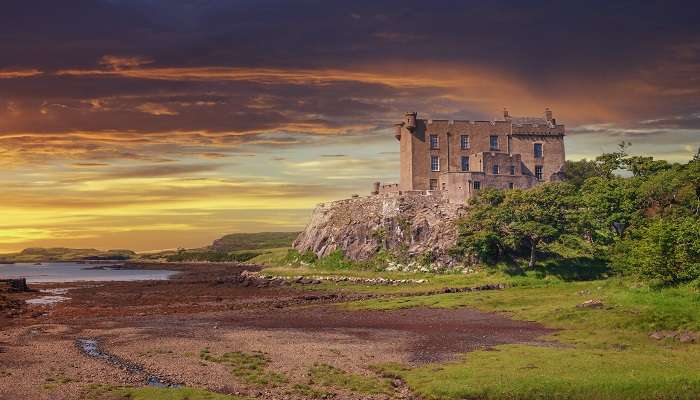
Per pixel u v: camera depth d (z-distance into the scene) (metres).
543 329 63.66
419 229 134.38
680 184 106.44
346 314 79.38
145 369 48.31
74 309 94.44
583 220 115.25
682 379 42.06
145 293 122.56
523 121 156.88
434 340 59.03
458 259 123.38
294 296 106.00
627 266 85.56
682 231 73.69
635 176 122.44
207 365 49.38
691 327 56.16
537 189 121.31
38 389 41.59
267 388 42.72
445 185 148.00
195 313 87.12
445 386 41.72
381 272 128.75
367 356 52.25
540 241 115.81
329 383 43.72
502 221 117.38
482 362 48.28
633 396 40.31
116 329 70.31
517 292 88.94
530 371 44.91
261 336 63.09
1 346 58.97
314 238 159.00
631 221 109.69
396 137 158.00
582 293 80.56
